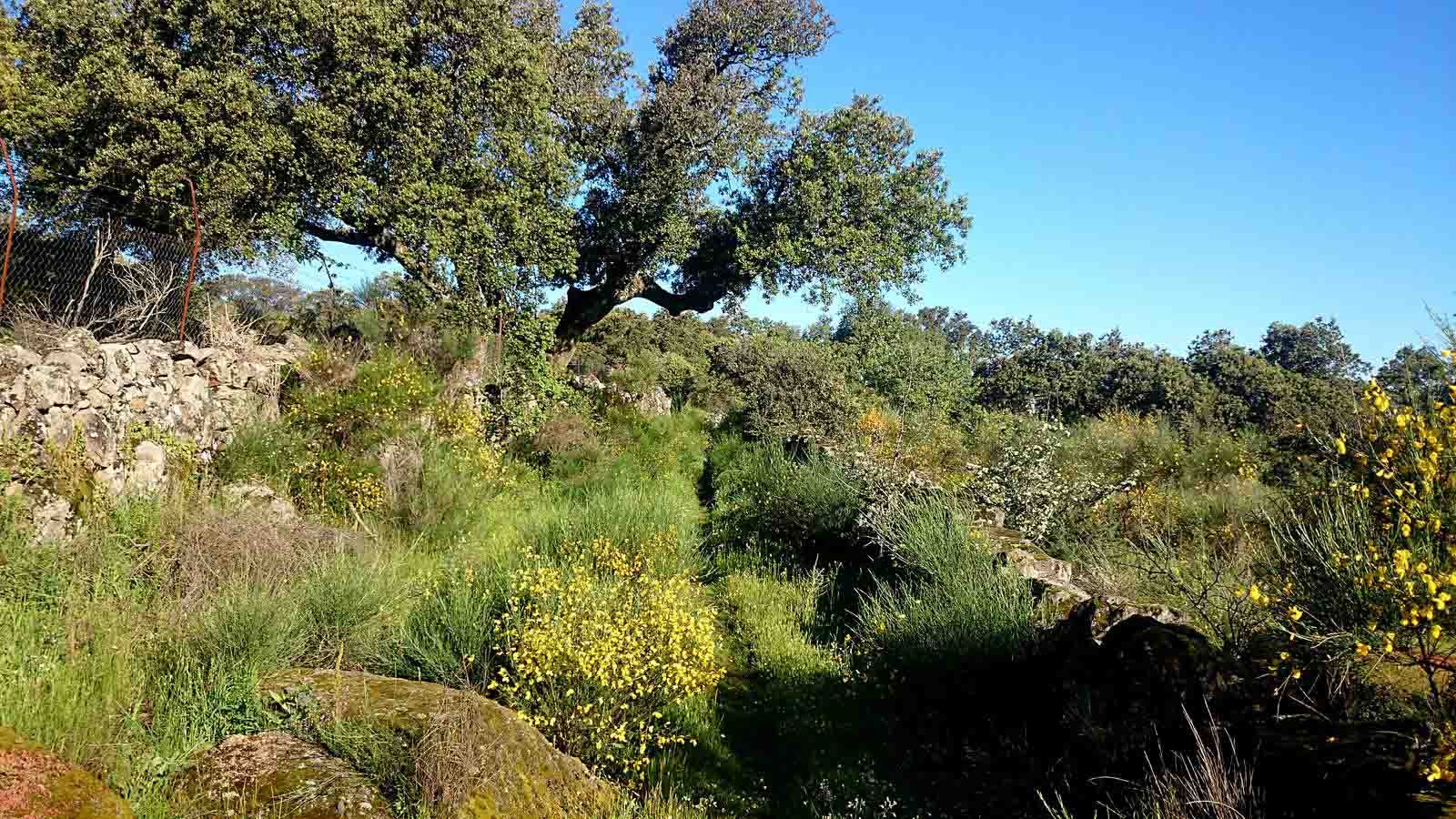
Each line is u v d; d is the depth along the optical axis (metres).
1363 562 3.60
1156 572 6.16
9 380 5.49
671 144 15.53
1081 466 10.48
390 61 11.52
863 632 6.43
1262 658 4.11
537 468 11.79
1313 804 3.16
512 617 5.44
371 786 3.37
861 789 4.49
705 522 10.80
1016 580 6.09
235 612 4.71
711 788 4.52
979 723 5.14
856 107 16.31
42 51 10.41
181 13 10.74
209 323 9.12
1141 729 4.00
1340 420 4.47
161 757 3.40
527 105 12.99
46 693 3.68
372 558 6.54
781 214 16.31
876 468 9.44
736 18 17.02
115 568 5.05
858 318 22.61
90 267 8.39
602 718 4.67
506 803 3.49
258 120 10.80
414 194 11.77
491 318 12.96
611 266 17.45
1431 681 3.27
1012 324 61.50
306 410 8.97
